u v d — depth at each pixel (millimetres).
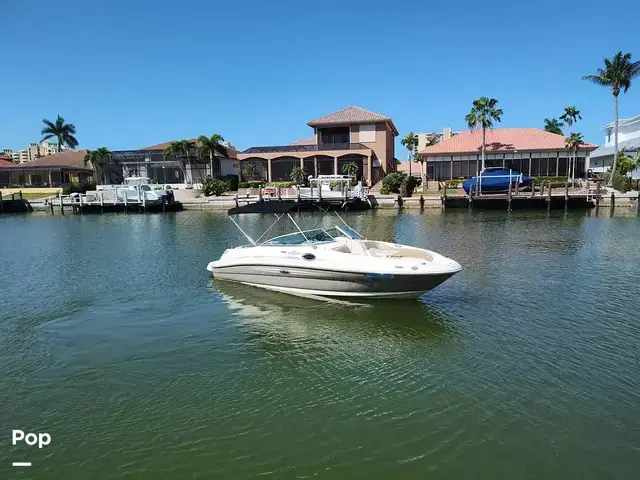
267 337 10031
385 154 59750
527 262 17062
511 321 10664
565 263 16750
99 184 68125
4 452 6234
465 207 41438
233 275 14062
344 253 12203
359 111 62156
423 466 5820
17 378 8242
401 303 12055
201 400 7453
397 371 8305
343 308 11773
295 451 6164
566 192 38719
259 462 5969
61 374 8391
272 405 7266
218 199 50656
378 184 55281
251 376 8234
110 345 9688
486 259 17781
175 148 62375
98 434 6605
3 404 7402
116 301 12852
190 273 16094
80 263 18609
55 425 6832
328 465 5887
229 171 70500
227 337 10070
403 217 35875
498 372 8148
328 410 7090
